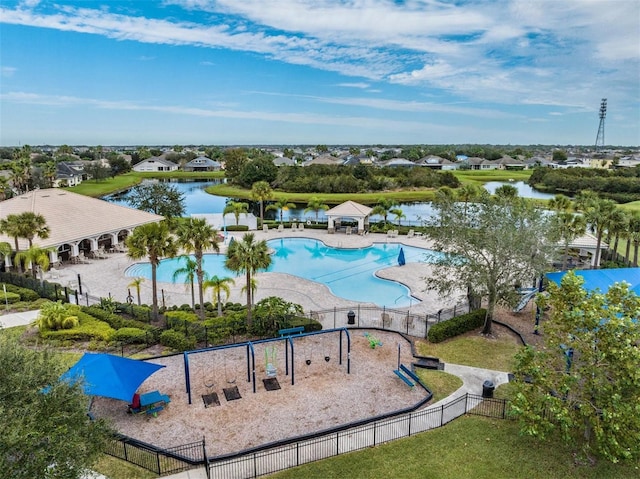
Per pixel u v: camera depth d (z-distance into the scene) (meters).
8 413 10.22
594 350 14.87
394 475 14.79
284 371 22.38
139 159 184.50
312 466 15.30
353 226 63.25
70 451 11.01
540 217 27.34
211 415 18.53
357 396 20.17
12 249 39.81
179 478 14.67
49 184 104.81
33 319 29.30
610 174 118.44
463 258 27.45
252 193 66.81
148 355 24.17
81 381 13.04
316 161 179.50
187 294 35.28
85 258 45.56
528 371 16.22
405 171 123.12
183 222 28.66
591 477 14.80
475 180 143.50
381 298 36.09
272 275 40.88
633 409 13.71
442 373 22.50
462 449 16.22
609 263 41.94
